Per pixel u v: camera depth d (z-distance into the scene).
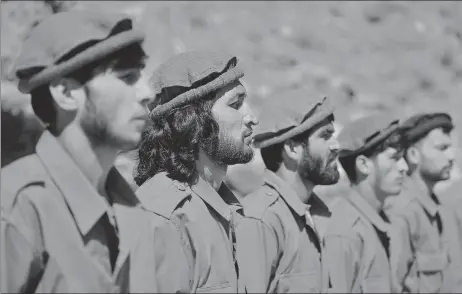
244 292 5.27
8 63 5.64
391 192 8.43
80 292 3.76
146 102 4.05
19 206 3.72
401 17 30.59
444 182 17.34
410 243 9.41
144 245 4.17
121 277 4.02
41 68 3.83
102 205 3.89
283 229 6.14
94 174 4.00
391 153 8.45
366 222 7.76
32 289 3.76
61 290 3.74
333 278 7.21
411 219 9.42
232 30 27.27
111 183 4.17
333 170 6.78
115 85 3.93
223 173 5.30
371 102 26.03
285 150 6.70
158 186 4.99
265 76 25.92
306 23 29.11
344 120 24.56
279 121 6.66
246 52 26.83
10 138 4.86
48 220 3.75
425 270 9.54
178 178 5.04
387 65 28.05
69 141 3.94
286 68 26.78
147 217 4.27
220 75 5.14
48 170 3.85
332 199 11.29
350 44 28.80
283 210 6.21
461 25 30.77
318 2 30.56
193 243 4.86
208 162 5.21
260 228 5.94
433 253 9.62
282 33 28.25
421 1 32.00
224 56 5.21
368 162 8.48
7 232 3.65
